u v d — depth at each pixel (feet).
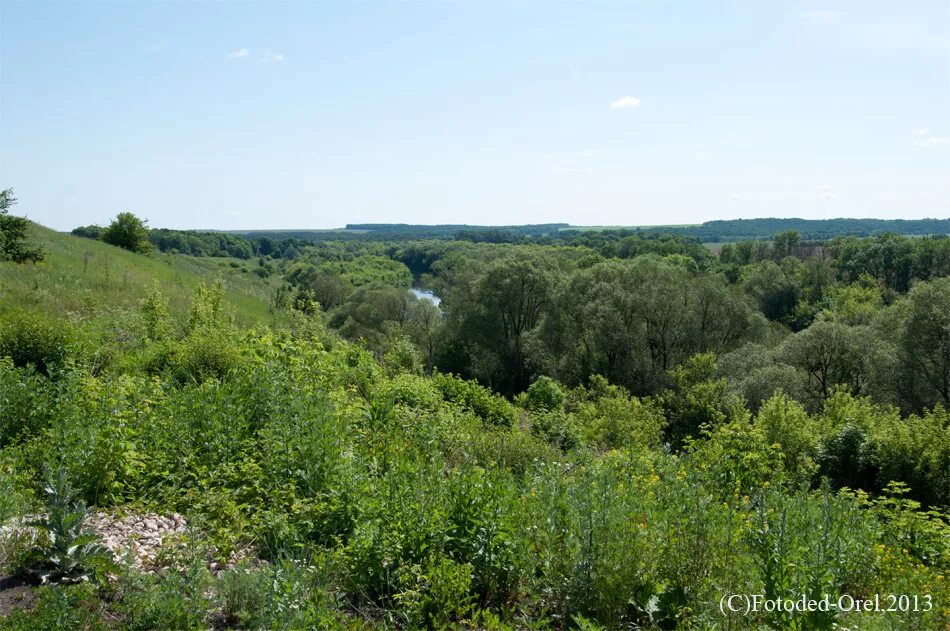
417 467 22.16
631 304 145.69
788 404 84.84
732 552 18.90
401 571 17.07
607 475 20.92
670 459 28.89
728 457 32.94
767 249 295.28
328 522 20.15
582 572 17.37
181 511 21.49
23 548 15.79
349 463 23.32
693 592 17.90
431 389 54.44
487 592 18.28
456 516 19.17
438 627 16.10
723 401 111.65
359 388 46.88
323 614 14.69
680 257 240.53
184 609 13.74
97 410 25.38
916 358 116.57
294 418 25.08
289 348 43.42
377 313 190.29
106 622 13.58
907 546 25.66
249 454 25.02
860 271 241.96
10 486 18.43
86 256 96.99
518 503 21.15
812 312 201.26
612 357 144.56
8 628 12.19
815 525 21.21
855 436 71.72
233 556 18.21
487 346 158.92
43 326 42.75
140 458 23.17
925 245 230.27
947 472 64.90
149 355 45.01
